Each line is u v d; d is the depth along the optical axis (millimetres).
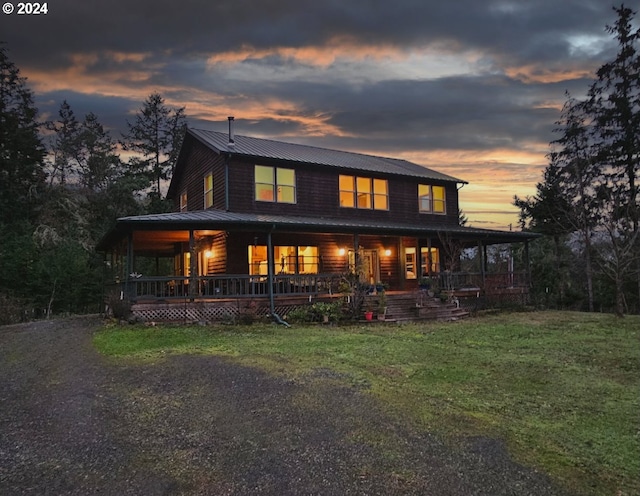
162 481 3951
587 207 26766
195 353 8930
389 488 3818
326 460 4316
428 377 7332
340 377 7133
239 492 3756
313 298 14977
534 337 11445
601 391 6684
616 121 26500
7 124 28297
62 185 33500
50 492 3787
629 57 26438
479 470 4152
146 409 5785
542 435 4980
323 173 18562
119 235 15352
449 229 18766
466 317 16031
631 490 3861
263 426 5160
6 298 19484
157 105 39312
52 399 6332
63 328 13328
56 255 23047
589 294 25078
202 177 18734
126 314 13047
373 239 19812
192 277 13531
